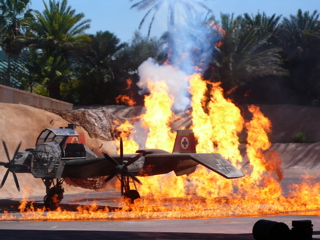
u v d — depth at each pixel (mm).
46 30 105000
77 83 111375
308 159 81625
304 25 120562
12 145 33625
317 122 98125
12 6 114000
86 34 108562
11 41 108750
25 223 17500
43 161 24969
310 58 108312
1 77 100562
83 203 27531
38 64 101750
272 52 104062
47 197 25016
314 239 11102
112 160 25188
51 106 50281
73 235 12859
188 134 30484
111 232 13539
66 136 26500
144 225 16047
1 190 30484
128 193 25516
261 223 10492
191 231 13828
